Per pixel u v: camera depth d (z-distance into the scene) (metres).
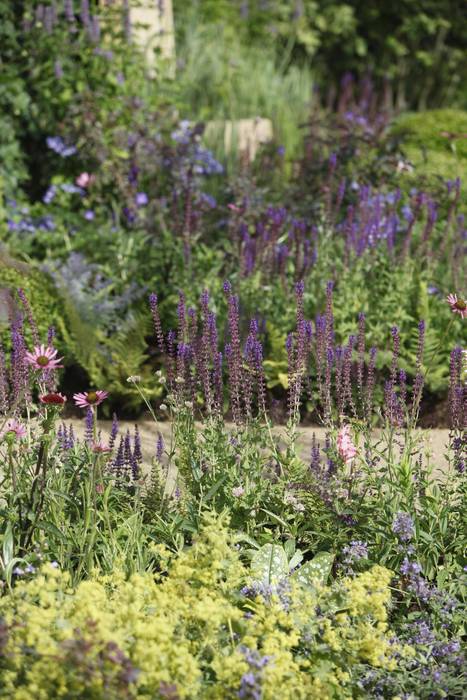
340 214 13.13
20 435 6.32
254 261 11.16
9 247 12.12
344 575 6.52
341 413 7.17
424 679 5.57
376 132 14.84
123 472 7.26
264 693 4.86
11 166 13.91
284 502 6.86
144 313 10.92
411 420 7.26
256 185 14.49
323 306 10.76
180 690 4.65
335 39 24.61
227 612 5.30
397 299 10.92
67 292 10.81
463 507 6.63
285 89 19.92
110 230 12.68
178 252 11.51
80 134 13.66
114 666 4.56
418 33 25.83
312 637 5.45
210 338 7.25
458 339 11.02
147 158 13.59
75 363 10.59
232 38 20.77
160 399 10.20
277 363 10.05
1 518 6.47
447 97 26.36
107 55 14.30
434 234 12.34
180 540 6.62
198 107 18.08
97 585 5.45
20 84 13.81
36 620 4.84
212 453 6.93
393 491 6.82
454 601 6.08
